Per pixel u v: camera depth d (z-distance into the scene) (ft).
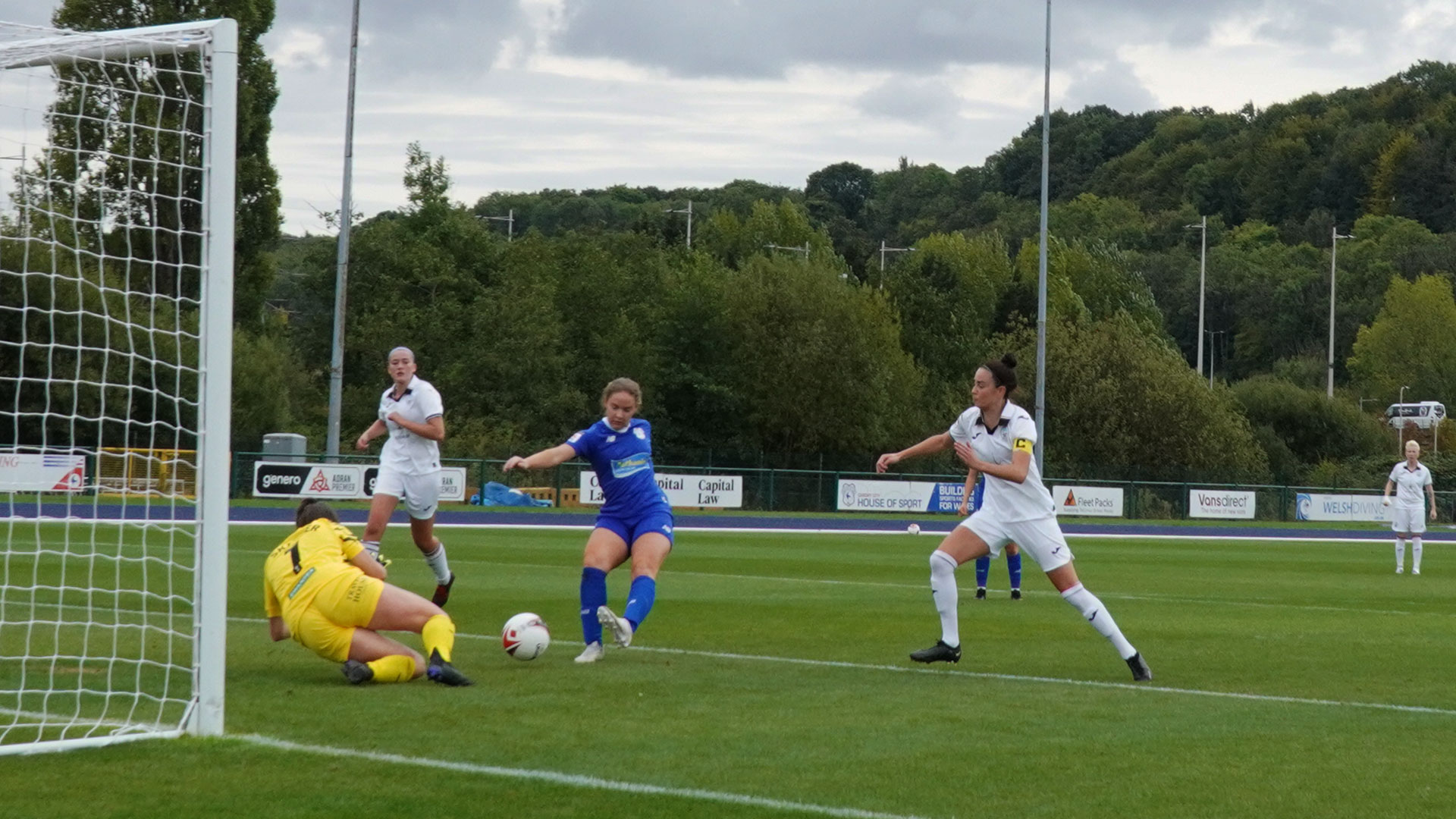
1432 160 510.58
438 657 33.65
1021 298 298.76
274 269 194.80
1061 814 22.65
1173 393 234.58
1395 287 378.12
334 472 147.64
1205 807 23.30
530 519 143.74
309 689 32.65
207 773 23.76
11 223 34.30
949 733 29.35
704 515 167.22
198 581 27.20
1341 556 120.57
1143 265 467.11
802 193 545.44
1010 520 39.19
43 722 28.37
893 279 277.23
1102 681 38.06
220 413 26.94
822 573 80.59
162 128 31.50
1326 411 293.23
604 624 36.81
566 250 246.47
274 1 179.42
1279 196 546.26
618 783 23.76
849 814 22.11
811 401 229.66
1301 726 31.14
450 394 213.25
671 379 233.76
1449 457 260.42
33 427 91.35
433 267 223.92
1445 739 29.84
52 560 68.69
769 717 30.68
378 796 22.36
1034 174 612.70
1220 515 211.20
